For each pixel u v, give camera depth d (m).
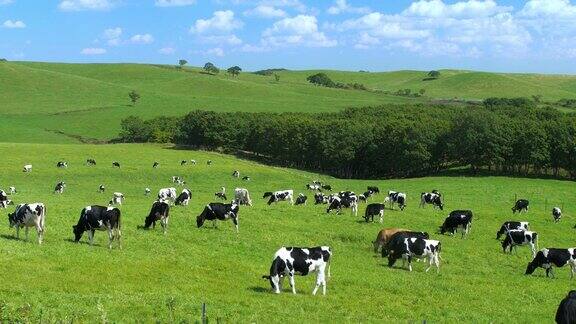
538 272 35.41
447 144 106.19
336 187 85.94
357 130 113.56
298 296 24.86
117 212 31.30
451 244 41.34
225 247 34.97
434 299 26.38
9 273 23.86
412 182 91.44
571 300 19.12
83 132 144.00
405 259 33.66
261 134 125.00
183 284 25.33
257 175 94.38
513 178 95.00
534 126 101.25
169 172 88.81
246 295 24.36
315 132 117.75
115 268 26.91
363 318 22.08
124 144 132.62
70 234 34.31
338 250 37.41
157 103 184.75
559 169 105.56
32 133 137.25
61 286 22.97
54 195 63.44
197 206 52.62
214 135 128.62
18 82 198.12
